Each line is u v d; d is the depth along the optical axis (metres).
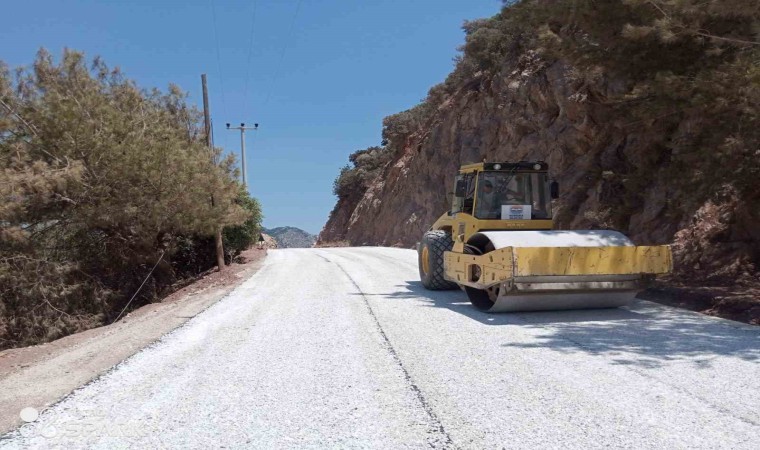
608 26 10.45
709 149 9.93
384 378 6.07
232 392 5.76
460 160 29.84
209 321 9.84
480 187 10.98
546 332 8.05
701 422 4.58
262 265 21.80
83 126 15.95
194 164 17.88
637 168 15.49
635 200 15.77
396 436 4.52
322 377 6.18
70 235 18.03
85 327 16.72
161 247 20.42
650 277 9.11
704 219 12.98
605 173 16.77
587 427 4.55
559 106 21.02
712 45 9.90
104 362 7.18
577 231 9.85
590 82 18.53
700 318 8.73
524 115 24.03
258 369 6.59
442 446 4.29
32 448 4.51
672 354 6.61
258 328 9.02
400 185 42.47
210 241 23.25
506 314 9.65
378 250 30.66
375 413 5.04
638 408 4.93
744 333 7.56
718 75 9.05
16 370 7.57
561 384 5.65
